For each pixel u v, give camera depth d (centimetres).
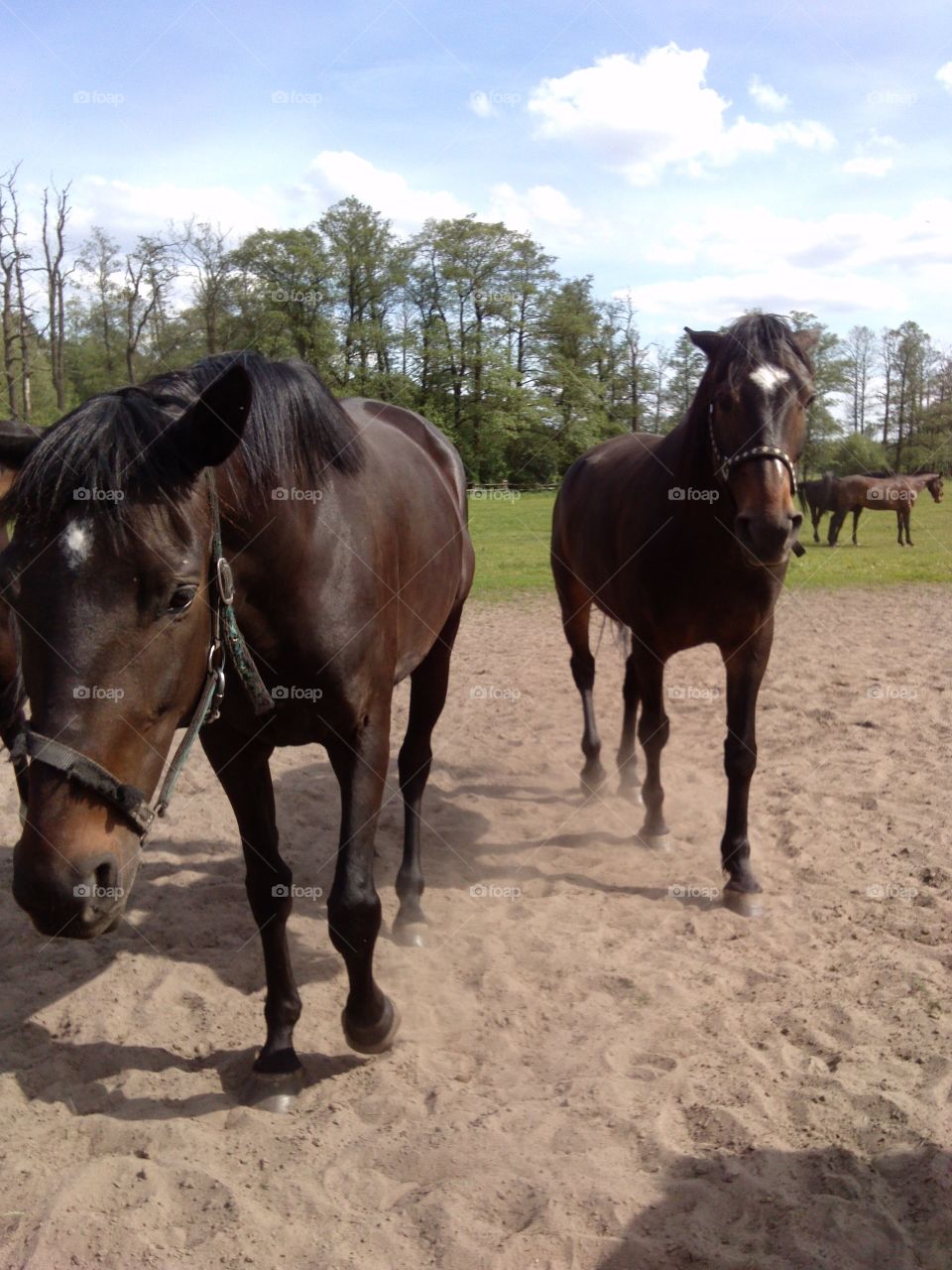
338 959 372
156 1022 327
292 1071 290
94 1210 231
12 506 208
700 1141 254
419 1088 285
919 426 4591
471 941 382
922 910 392
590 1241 218
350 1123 269
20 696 393
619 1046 304
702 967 356
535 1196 233
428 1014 329
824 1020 314
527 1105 272
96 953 377
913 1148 245
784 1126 259
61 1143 260
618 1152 249
